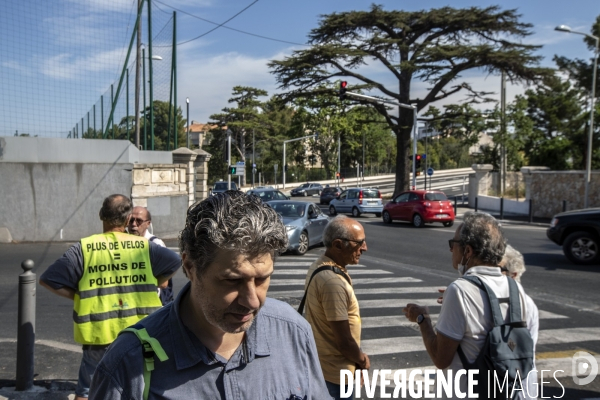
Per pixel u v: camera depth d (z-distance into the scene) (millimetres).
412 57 35906
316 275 3490
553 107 44719
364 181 77875
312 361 1890
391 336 7129
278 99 37969
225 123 76562
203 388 1639
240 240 1519
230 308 1563
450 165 100938
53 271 3615
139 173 17672
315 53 35219
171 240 18219
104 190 17188
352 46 36625
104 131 20328
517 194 31797
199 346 1656
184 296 1738
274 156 78438
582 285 10594
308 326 1919
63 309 8320
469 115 37000
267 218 1606
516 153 44250
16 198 16344
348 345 3348
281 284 10539
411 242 18000
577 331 7402
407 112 38750
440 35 37125
